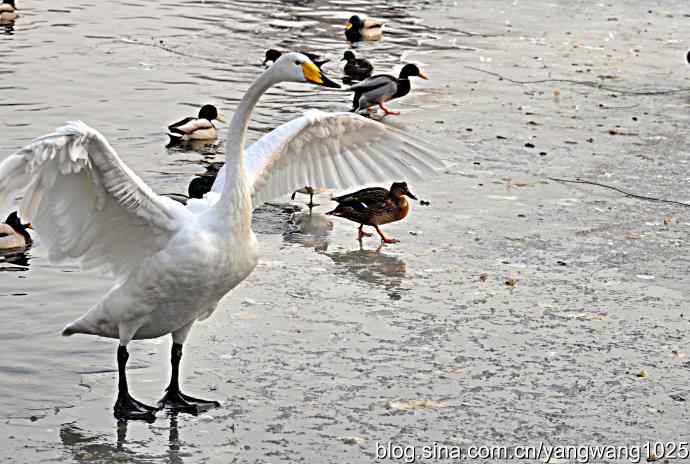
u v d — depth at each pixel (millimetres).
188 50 22047
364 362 8727
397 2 29656
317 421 7703
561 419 7859
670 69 22219
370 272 10906
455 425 7715
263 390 8180
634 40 25281
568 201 13477
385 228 12383
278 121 16969
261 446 7305
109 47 21844
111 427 7496
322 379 8398
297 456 7180
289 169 8125
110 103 17500
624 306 10156
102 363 8578
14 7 24219
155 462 7020
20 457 6996
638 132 17094
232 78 19922
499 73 21266
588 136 16734
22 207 6953
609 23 27484
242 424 7617
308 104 18359
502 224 12531
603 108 18688
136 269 7391
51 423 7508
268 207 13180
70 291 10055
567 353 9039
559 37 25328
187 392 8094
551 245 11867
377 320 9625
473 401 8102
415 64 20688
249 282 10461
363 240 11977
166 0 28094
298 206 13289
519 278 10844
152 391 8102
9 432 7336
